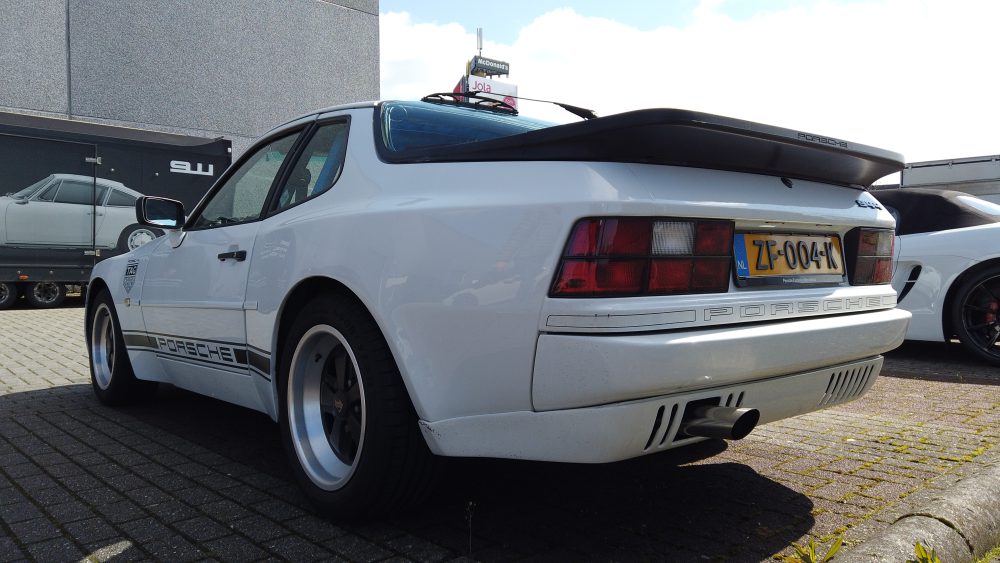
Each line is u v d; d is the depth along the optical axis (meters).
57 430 3.83
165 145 11.82
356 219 2.44
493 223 2.06
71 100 13.56
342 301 2.47
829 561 1.99
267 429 3.85
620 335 1.86
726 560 2.16
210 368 3.37
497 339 2.03
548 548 2.26
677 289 1.98
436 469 2.35
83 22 13.66
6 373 5.62
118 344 4.29
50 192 10.87
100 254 11.28
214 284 3.25
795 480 2.88
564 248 1.92
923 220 5.79
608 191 1.91
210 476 3.02
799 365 2.25
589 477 2.94
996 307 5.39
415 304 2.19
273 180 3.15
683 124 1.93
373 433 2.30
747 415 1.92
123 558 2.20
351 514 2.40
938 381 4.93
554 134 2.03
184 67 14.83
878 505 2.58
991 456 3.14
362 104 2.92
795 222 2.29
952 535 2.13
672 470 3.02
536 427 1.99
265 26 15.84
